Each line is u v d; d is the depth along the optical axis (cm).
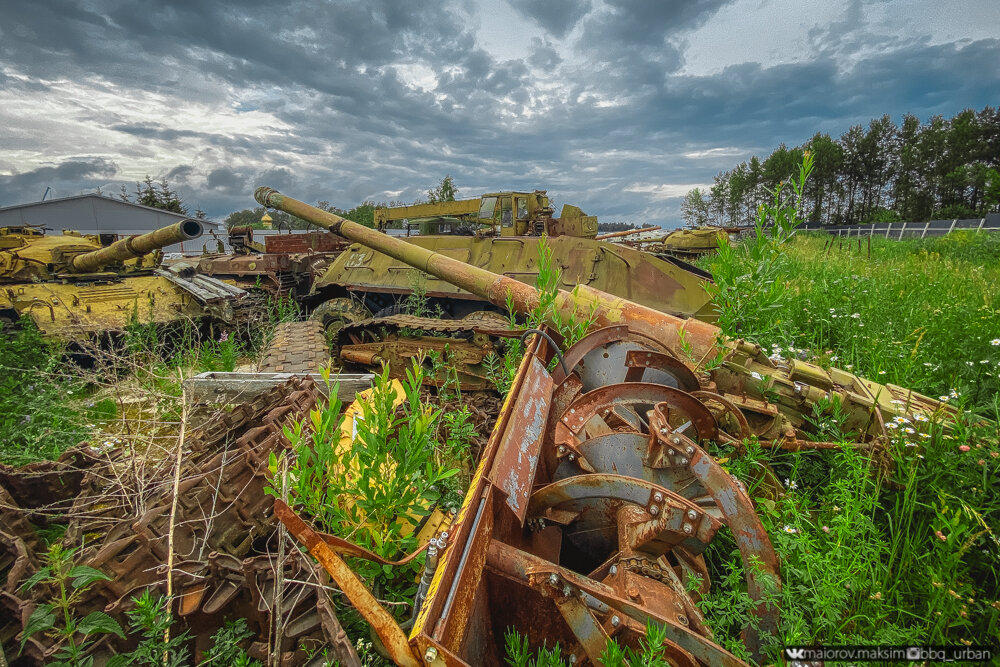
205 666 240
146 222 4131
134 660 229
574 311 423
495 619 189
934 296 724
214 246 3628
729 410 334
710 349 366
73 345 810
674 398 260
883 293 743
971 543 256
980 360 445
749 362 373
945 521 258
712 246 1692
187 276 1241
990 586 280
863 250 1719
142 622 222
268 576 253
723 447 328
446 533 163
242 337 1059
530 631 188
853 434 338
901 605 262
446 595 139
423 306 875
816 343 646
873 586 260
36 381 561
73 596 234
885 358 505
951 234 1973
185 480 295
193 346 927
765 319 411
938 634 241
